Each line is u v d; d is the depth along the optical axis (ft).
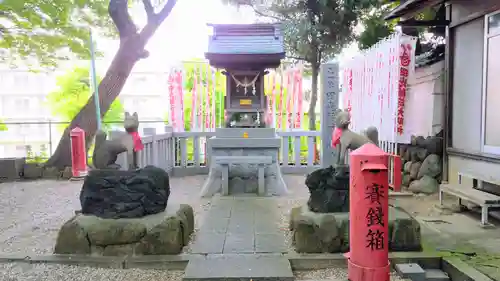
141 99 69.62
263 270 12.73
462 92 23.29
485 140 21.01
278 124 36.76
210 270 12.75
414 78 28.66
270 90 36.19
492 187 20.10
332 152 24.48
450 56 24.23
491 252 14.10
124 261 13.71
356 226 10.66
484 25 21.06
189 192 26.50
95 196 15.07
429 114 26.76
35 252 14.66
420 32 32.04
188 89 41.06
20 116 65.10
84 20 33.83
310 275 13.21
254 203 22.63
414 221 14.47
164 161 32.68
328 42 36.86
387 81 25.17
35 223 18.93
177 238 14.37
